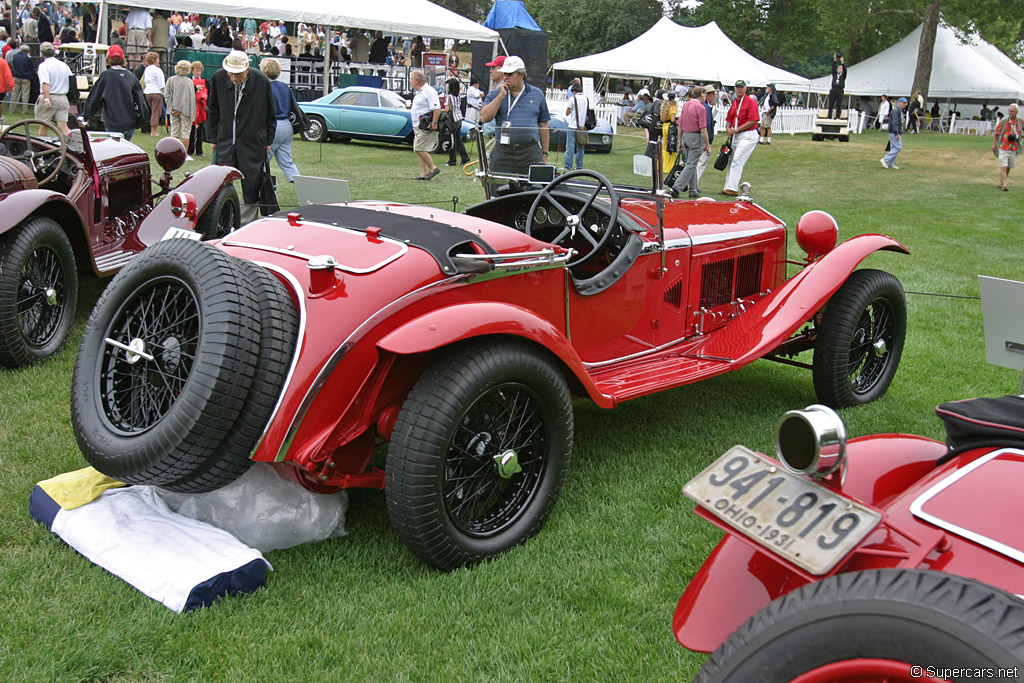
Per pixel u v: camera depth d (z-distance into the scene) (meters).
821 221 4.75
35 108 5.44
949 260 8.64
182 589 2.50
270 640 2.42
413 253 2.98
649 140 3.87
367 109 16.47
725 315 4.58
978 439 2.07
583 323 3.62
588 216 4.16
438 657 2.38
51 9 26.27
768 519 1.73
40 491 2.97
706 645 1.85
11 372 4.50
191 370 2.46
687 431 4.17
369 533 3.07
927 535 1.78
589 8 49.62
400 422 2.65
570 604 2.67
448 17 19.20
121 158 6.15
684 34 25.42
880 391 4.67
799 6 42.03
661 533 3.12
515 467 2.89
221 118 7.64
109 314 2.80
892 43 39.22
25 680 2.19
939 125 32.62
